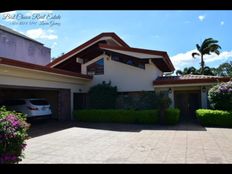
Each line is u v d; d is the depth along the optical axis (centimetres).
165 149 907
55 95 2064
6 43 2212
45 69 1476
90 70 2098
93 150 902
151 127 1523
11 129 592
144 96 1841
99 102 1914
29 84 1442
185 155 815
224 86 1599
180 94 1948
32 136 1209
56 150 905
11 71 1286
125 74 2009
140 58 1844
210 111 1562
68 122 1792
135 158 784
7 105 1814
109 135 1231
